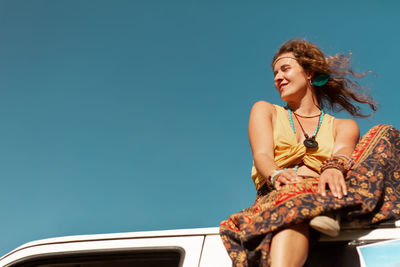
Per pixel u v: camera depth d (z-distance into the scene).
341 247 1.83
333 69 2.73
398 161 2.05
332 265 1.80
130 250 2.15
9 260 2.29
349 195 1.82
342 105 2.87
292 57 2.66
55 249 2.25
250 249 1.77
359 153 2.08
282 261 1.66
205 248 2.03
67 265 2.27
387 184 1.97
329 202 1.75
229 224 1.95
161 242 2.12
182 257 2.03
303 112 2.56
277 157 2.35
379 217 1.84
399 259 1.70
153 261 2.20
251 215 1.91
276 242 1.71
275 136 2.39
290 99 2.59
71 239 2.27
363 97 2.82
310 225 1.73
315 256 1.84
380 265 1.72
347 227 1.86
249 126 2.44
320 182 1.87
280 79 2.62
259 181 2.26
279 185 1.99
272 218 1.74
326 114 2.57
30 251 2.28
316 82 2.68
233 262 1.84
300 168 2.32
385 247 1.75
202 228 2.12
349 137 2.40
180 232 2.13
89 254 2.20
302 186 1.84
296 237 1.72
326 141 2.39
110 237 2.23
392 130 2.14
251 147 2.37
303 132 2.44
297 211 1.71
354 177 1.90
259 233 1.73
